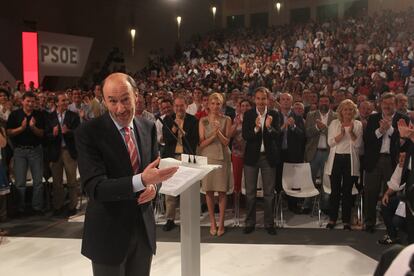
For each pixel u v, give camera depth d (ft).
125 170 5.50
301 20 60.80
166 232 14.08
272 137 13.64
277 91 31.65
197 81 42.78
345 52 40.27
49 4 46.29
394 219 11.66
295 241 13.06
